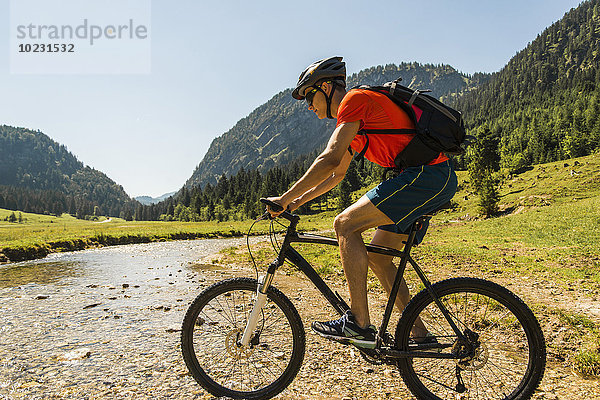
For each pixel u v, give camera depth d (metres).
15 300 7.19
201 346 3.13
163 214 172.00
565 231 19.53
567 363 3.94
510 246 16.50
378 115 2.70
